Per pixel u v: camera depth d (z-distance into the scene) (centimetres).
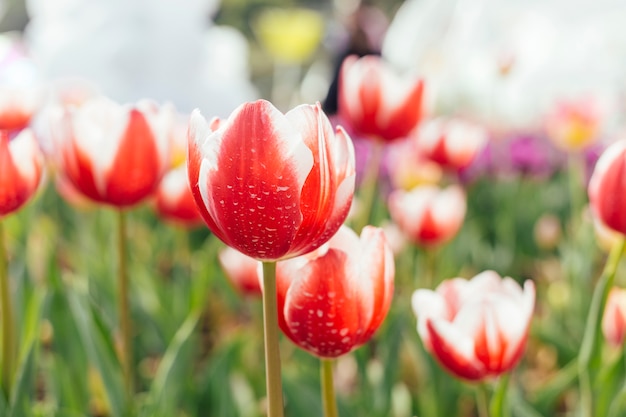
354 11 292
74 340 81
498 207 208
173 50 223
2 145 63
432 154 129
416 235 100
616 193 65
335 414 54
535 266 178
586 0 267
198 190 49
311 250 51
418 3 338
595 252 147
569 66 265
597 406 72
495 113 253
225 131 48
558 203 215
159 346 115
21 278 85
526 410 77
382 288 53
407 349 110
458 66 307
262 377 93
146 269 117
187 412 85
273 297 50
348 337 52
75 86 172
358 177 185
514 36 281
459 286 67
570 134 161
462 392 93
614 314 79
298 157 48
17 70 149
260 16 1122
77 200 119
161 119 69
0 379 67
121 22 219
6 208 65
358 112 97
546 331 99
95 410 92
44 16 223
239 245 49
